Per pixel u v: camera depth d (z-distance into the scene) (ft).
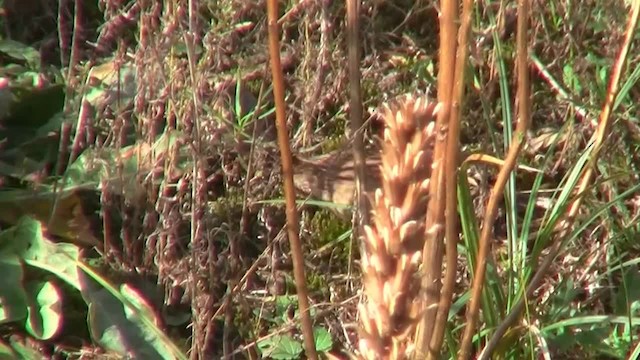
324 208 14.43
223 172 13.93
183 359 11.50
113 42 15.70
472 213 10.83
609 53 15.21
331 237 14.26
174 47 13.12
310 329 10.12
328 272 13.88
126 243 13.47
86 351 12.49
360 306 9.20
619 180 14.43
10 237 13.03
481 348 11.90
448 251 9.25
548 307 12.80
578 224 13.79
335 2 15.43
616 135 14.48
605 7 15.33
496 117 15.21
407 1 17.16
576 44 15.49
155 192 13.64
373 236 9.02
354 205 13.14
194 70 12.59
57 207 13.92
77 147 14.21
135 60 13.67
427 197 9.11
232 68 15.14
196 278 12.64
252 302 13.43
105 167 13.58
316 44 15.43
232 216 14.05
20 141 15.20
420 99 9.23
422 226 9.02
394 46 16.47
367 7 16.55
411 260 8.87
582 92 15.61
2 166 14.44
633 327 13.19
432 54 16.53
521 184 15.16
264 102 15.33
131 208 13.82
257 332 13.07
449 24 8.93
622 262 14.01
